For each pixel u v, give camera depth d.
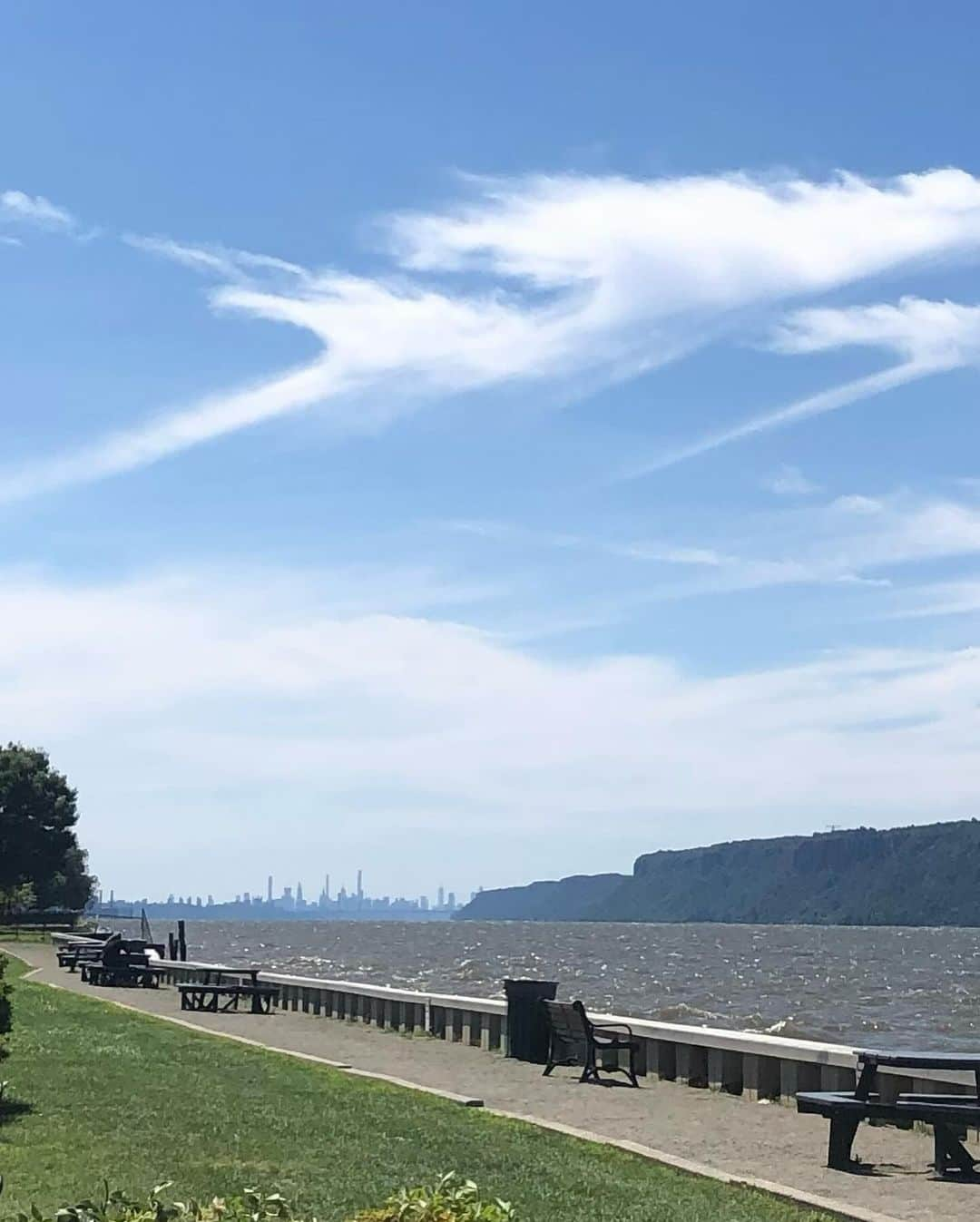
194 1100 14.38
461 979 64.81
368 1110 13.92
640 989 63.06
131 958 34.88
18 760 80.75
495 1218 6.81
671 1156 12.03
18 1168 10.80
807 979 74.56
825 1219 9.94
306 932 181.00
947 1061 12.03
